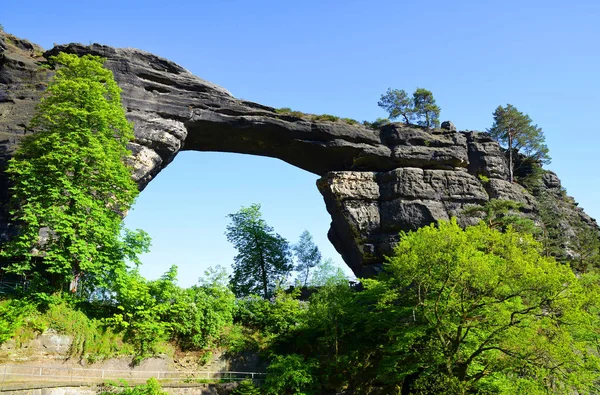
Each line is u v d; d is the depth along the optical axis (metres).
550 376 27.98
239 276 53.75
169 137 48.50
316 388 34.19
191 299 35.34
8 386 23.33
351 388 35.72
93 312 31.77
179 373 32.56
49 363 27.33
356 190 53.97
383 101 66.31
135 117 47.41
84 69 36.78
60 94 34.62
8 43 49.16
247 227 54.50
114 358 29.97
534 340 27.19
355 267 53.56
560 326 28.38
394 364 31.50
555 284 26.95
